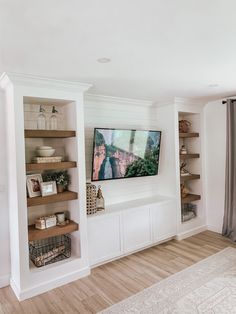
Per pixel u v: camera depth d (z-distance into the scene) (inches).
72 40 69.3
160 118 170.4
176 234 162.9
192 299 97.2
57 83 106.9
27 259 102.0
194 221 174.1
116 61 87.4
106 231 129.1
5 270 112.0
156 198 163.9
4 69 91.4
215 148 173.9
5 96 109.7
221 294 99.9
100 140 134.0
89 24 60.7
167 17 58.8
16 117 98.6
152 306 93.7
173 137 161.6
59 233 111.0
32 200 103.4
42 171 123.7
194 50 79.6
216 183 175.0
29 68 91.4
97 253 125.8
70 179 122.1
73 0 50.7
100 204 136.6
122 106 155.6
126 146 146.9
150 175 163.6
